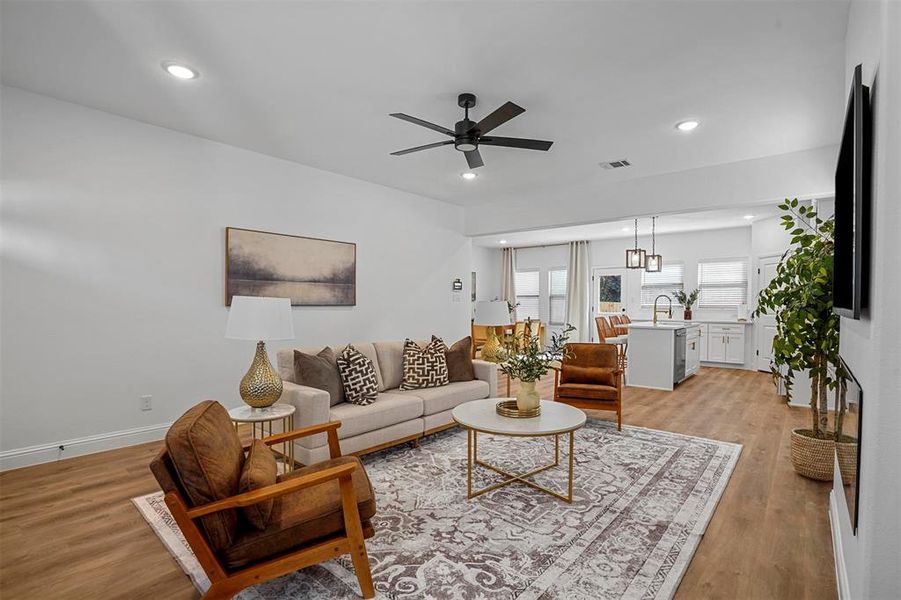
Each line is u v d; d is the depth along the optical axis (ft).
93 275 11.07
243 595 5.87
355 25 7.43
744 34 7.57
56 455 10.53
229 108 10.80
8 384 9.98
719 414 15.39
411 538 7.27
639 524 7.76
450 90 9.70
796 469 10.11
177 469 5.13
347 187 16.72
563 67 8.71
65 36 7.85
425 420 11.77
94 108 10.95
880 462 3.89
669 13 7.03
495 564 6.56
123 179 11.49
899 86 3.72
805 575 6.41
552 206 18.99
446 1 6.79
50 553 6.84
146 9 7.07
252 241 13.92
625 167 15.14
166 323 12.26
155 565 6.56
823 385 9.60
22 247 10.12
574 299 32.19
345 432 9.87
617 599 5.83
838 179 5.89
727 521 7.97
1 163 9.84
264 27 7.51
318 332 15.81
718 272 26.96
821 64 8.52
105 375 11.27
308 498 6.14
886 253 3.81
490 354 16.11
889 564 3.88
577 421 8.98
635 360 20.12
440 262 20.71
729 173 14.53
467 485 9.28
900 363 3.81
